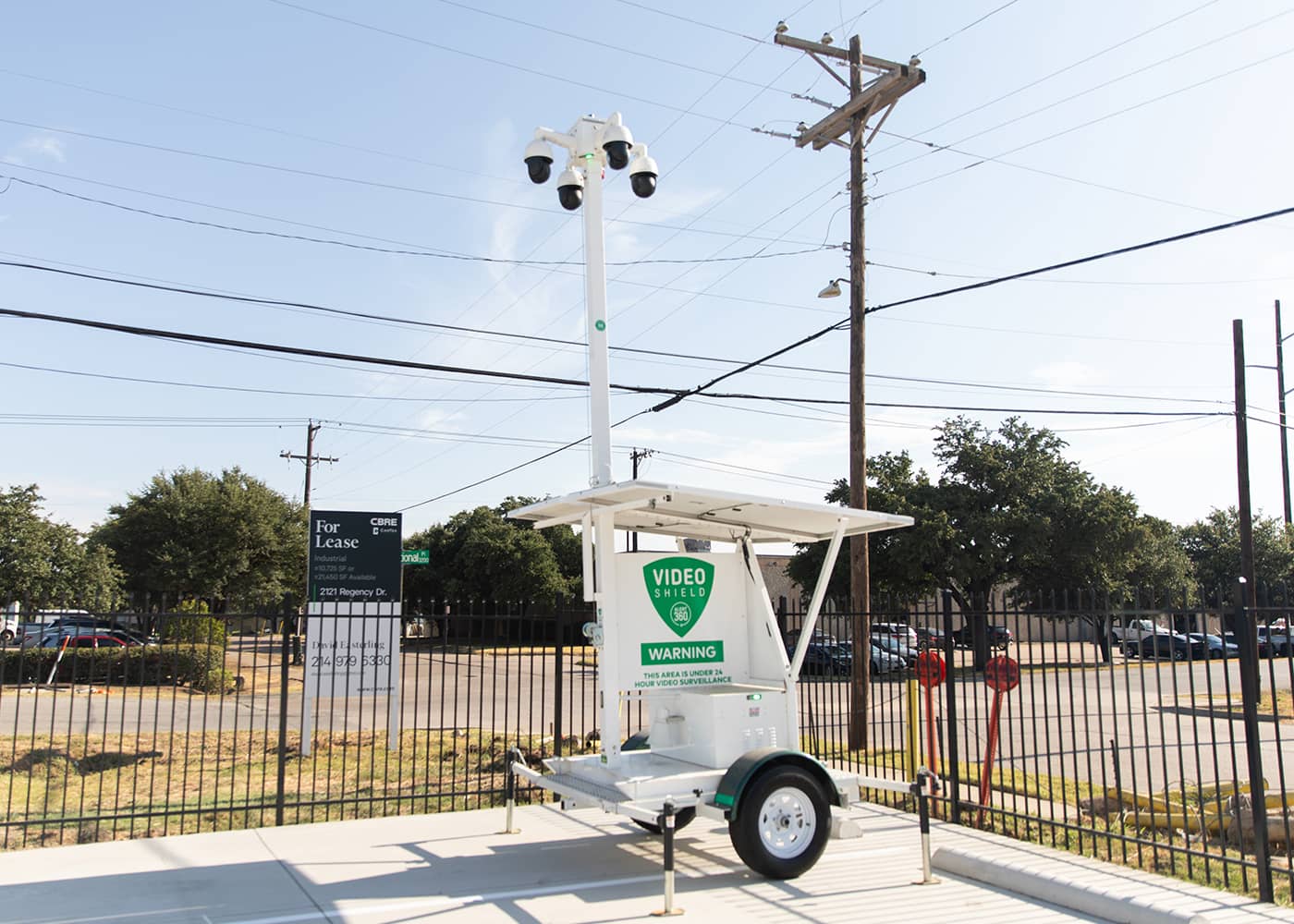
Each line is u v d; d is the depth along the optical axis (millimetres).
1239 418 20078
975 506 33844
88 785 10766
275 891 6734
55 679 8945
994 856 7555
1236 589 6469
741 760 7016
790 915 6156
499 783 10969
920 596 33969
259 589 41031
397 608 14297
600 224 8727
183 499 40781
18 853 7781
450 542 54594
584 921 6031
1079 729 17641
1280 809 8891
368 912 6266
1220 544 53656
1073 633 33344
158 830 8711
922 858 7117
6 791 10281
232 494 41094
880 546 34031
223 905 6418
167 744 13789
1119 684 25531
